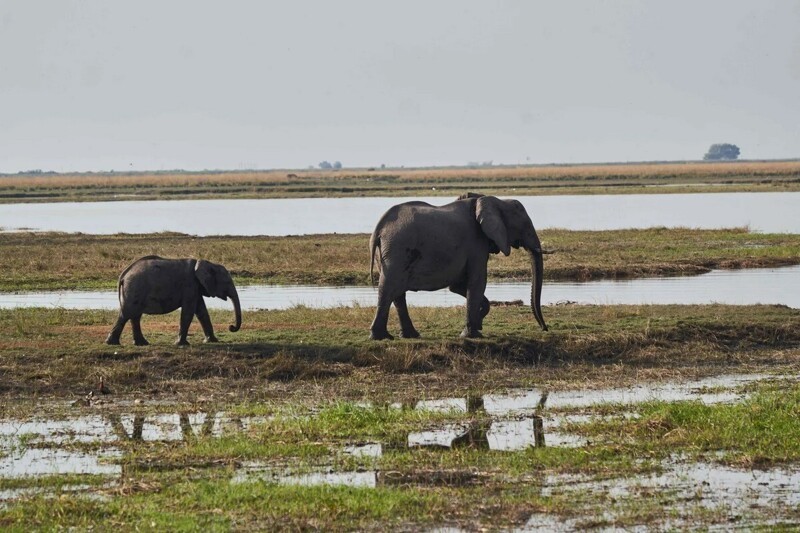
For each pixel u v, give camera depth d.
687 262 125.81
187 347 66.88
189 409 56.97
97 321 80.12
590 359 69.25
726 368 67.94
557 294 101.75
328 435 51.38
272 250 141.00
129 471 46.00
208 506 40.84
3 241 163.38
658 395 60.47
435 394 60.53
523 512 40.66
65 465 47.12
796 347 73.44
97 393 60.25
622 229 172.75
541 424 54.00
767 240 151.62
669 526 39.28
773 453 48.06
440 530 38.97
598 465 46.69
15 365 63.44
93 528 38.78
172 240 163.38
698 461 47.50
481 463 46.97
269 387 61.78
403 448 49.53
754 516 40.28
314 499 41.22
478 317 71.06
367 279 115.00
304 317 81.12
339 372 64.25
